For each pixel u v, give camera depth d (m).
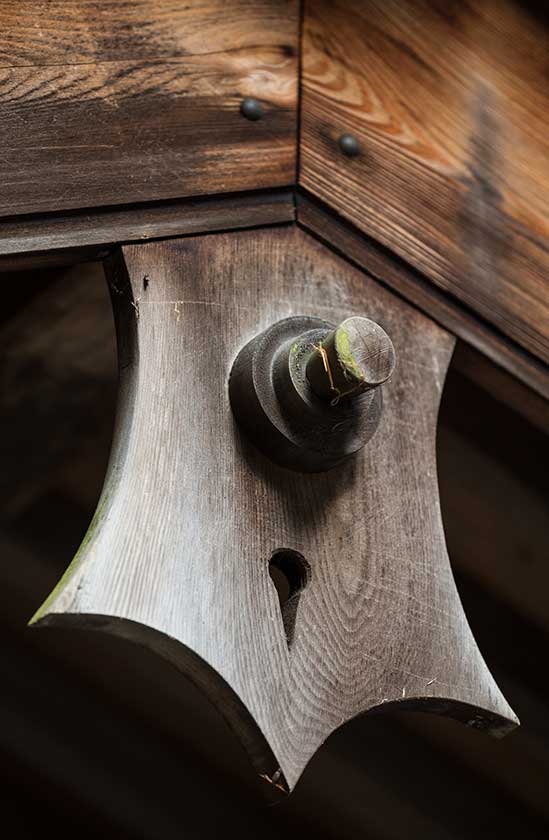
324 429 1.08
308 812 2.30
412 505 1.19
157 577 0.98
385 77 1.35
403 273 1.29
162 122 1.16
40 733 2.21
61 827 2.25
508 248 1.37
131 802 2.24
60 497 2.18
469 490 2.10
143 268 1.11
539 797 2.31
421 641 1.13
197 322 1.12
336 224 1.25
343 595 1.10
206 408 1.08
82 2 1.16
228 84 1.22
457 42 1.42
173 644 0.97
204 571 1.01
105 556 0.96
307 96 1.28
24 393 1.79
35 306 1.63
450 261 1.32
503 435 2.08
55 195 1.08
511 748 2.26
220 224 1.17
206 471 1.06
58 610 0.91
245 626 1.02
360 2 1.36
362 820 2.29
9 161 1.07
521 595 2.22
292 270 1.20
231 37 1.24
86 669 2.24
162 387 1.07
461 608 1.17
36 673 2.23
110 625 0.95
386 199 1.29
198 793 2.29
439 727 2.29
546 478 2.12
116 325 1.12
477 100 1.41
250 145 1.21
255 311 1.16
